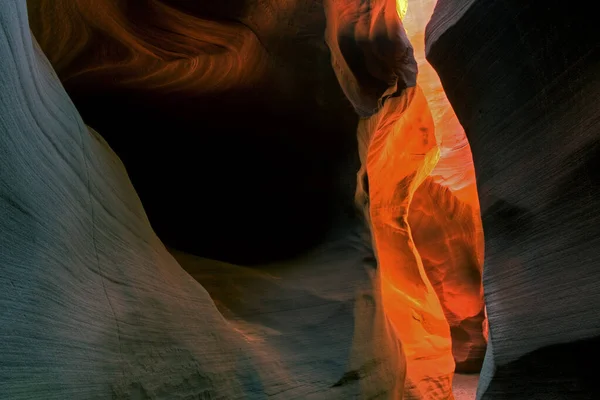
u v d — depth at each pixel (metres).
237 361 4.06
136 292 2.98
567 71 3.59
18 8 2.14
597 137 3.24
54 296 2.03
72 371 2.04
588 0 3.32
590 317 3.15
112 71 7.00
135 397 2.59
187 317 3.59
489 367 4.39
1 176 1.73
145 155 7.33
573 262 3.41
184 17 6.72
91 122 7.29
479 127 4.89
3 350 1.57
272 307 5.71
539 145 3.91
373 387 5.69
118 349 2.56
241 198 7.32
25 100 2.14
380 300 6.79
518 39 4.16
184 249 6.64
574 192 3.46
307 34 7.38
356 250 6.98
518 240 4.14
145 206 7.01
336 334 5.70
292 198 7.36
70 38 6.58
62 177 2.46
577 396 3.25
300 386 4.67
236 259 6.75
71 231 2.39
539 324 3.69
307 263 6.77
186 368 3.23
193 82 7.23
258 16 7.02
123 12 6.54
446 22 5.28
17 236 1.80
